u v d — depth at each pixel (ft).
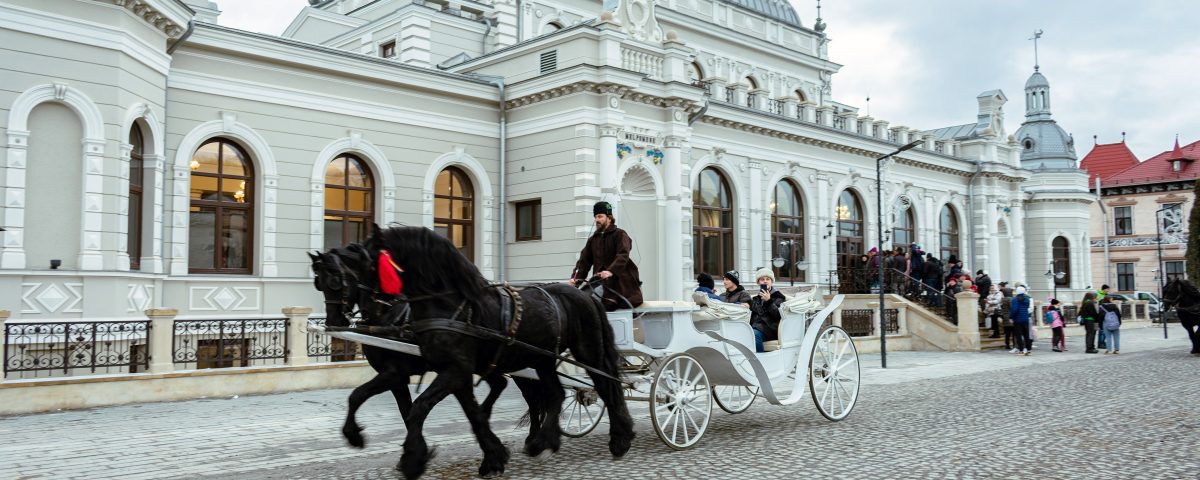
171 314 43.62
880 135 107.96
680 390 29.89
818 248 97.91
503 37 91.45
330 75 66.44
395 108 70.23
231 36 60.13
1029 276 147.54
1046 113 156.66
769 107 92.99
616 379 28.60
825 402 36.78
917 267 91.15
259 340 48.11
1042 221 146.92
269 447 31.22
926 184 115.96
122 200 49.06
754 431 33.83
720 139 86.58
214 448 30.91
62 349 44.06
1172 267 181.88
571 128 72.13
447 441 32.78
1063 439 31.63
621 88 72.43
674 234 76.69
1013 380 53.78
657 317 30.48
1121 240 189.88
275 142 63.36
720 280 86.53
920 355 75.56
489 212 76.07
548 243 73.51
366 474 26.45
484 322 25.39
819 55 129.59
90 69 47.62
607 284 30.83
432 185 72.38
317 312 65.10
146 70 52.21
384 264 24.12
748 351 32.32
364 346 26.30
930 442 31.09
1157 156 191.21
